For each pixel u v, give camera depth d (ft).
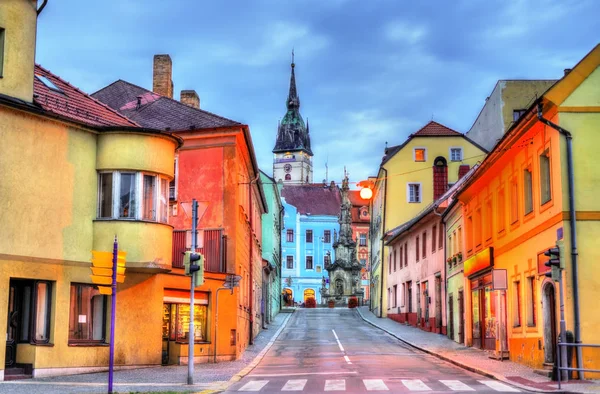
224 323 89.61
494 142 180.96
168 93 123.34
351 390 57.62
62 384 59.16
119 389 55.77
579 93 67.15
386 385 61.16
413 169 204.95
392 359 92.73
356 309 260.83
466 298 114.11
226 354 89.35
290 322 191.93
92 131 71.72
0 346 61.05
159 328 76.33
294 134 631.56
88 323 70.38
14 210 63.16
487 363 81.71
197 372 72.64
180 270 81.46
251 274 118.42
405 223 192.13
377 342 129.08
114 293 51.16
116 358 72.28
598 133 66.69
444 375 71.05
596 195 65.92
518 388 58.29
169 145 75.66
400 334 143.74
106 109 82.53
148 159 73.00
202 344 85.35
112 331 51.06
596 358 63.46
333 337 141.18
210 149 96.73
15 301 64.64
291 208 384.68
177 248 92.99
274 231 213.87
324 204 394.93
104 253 51.31
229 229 94.73
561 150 66.80
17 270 62.95
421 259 162.40
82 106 77.51
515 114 174.50
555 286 67.87
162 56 124.06
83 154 70.74
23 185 64.18
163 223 73.87
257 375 72.49
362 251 390.01
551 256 62.08
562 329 60.39
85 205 70.49
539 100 67.67
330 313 237.45
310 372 75.10
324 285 312.91
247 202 113.09
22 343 64.49
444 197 143.54
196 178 96.63
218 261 93.30
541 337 73.31
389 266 209.77
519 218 82.23
